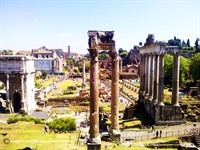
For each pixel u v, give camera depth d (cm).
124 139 4738
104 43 4050
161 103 6009
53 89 15000
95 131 3775
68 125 6006
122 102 10488
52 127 6081
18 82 9131
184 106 6944
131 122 6166
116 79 4253
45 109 9681
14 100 9319
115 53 4112
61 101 11169
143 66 7812
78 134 5572
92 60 3734
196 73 11519
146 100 6994
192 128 5388
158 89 6100
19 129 6022
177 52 5956
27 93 9194
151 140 4831
